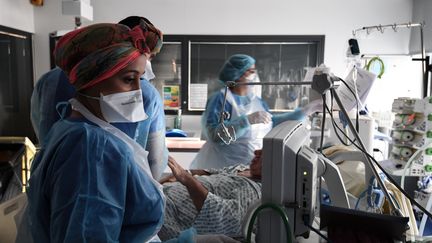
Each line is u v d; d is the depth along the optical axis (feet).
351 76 5.12
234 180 5.24
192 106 12.60
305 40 12.01
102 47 2.70
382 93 11.71
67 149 2.58
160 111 4.81
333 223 3.26
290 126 3.65
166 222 4.64
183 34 12.18
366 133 6.57
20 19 11.48
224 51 12.28
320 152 4.24
